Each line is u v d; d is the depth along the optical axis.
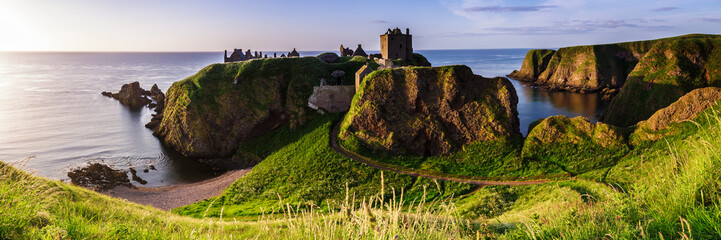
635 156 50.69
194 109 82.94
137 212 20.95
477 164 57.94
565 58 195.75
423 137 63.69
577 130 57.66
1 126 101.56
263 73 87.62
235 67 90.88
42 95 164.75
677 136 51.25
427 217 6.42
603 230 5.97
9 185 7.55
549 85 184.50
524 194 42.00
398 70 68.50
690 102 53.56
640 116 106.88
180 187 61.50
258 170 63.44
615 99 114.88
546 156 56.19
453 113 65.12
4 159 71.62
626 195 6.83
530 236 7.07
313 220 6.66
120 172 66.88
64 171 66.94
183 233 7.71
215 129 82.19
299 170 59.59
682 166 5.85
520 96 153.00
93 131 97.75
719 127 5.70
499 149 60.44
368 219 5.86
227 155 80.25
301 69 88.69
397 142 62.94
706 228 4.65
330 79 88.88
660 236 4.70
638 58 178.00
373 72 69.31
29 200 7.75
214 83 87.00
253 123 82.00
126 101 143.00
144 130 99.56
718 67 101.81
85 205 14.45
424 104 65.88
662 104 104.19
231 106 83.69
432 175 54.72
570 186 34.50
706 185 5.20
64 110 129.25
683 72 104.88
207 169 74.31
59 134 93.69
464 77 68.00
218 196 54.41
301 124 77.81
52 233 6.78
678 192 5.39
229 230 17.52
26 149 79.44
